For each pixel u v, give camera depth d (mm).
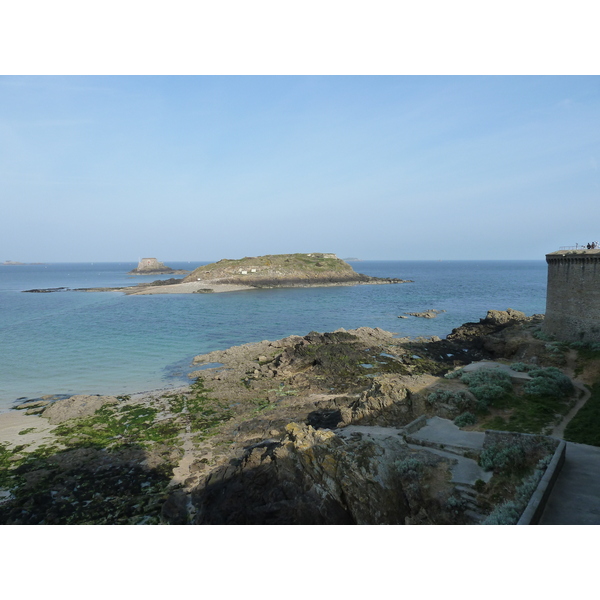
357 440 21453
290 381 37625
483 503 15906
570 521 12297
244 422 28875
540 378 27844
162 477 21672
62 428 28297
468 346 49781
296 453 18719
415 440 21609
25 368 43156
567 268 39625
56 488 20719
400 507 16828
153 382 38750
